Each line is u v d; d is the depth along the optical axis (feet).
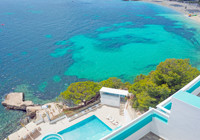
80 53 214.48
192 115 28.04
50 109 107.14
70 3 530.68
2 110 122.62
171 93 77.87
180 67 80.18
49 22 334.03
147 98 75.66
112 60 198.49
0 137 100.78
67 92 100.01
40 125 92.84
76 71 177.06
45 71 176.65
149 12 417.90
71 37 262.26
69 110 101.76
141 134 36.52
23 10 433.89
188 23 328.29
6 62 193.16
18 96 133.59
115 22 337.52
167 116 33.35
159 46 232.32
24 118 114.11
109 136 32.45
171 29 295.69
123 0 588.50
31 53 213.87
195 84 43.14
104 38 259.19
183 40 250.78
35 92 145.28
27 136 86.53
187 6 476.54
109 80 114.21
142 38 258.98
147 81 87.61
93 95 97.81
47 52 216.54
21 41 247.09
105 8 460.96
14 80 162.09
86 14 393.50
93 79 164.86
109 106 100.12
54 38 258.16
